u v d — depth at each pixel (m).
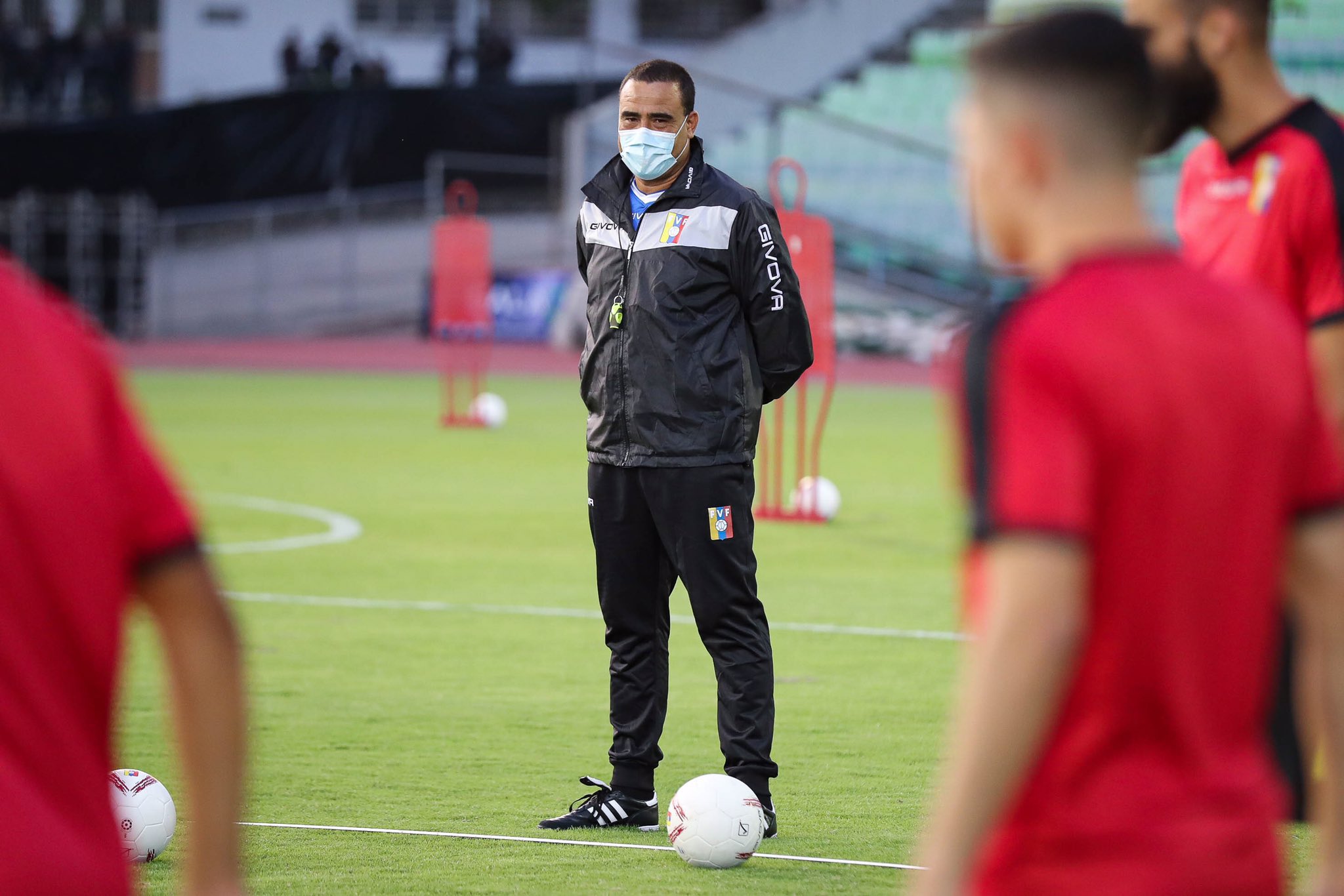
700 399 15.20
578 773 17.84
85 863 5.55
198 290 112.38
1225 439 6.01
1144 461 5.86
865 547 36.41
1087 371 5.82
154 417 66.12
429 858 14.42
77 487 5.44
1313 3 104.00
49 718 5.49
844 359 106.94
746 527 15.45
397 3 127.38
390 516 40.53
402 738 19.41
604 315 15.59
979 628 5.89
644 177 15.52
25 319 5.48
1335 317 12.15
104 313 110.50
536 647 25.23
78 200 108.62
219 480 47.28
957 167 6.68
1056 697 5.71
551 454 55.41
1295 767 12.28
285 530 38.03
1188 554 5.95
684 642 26.19
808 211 113.31
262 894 13.22
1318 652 6.71
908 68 116.81
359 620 27.41
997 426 5.87
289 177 112.19
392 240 114.19
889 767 18.14
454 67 117.25
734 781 14.37
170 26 123.94
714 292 15.38
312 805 16.33
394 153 112.31
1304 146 12.10
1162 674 5.96
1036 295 6.08
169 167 110.25
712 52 116.31
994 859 6.12
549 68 128.62
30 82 115.06
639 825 15.73
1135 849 5.88
